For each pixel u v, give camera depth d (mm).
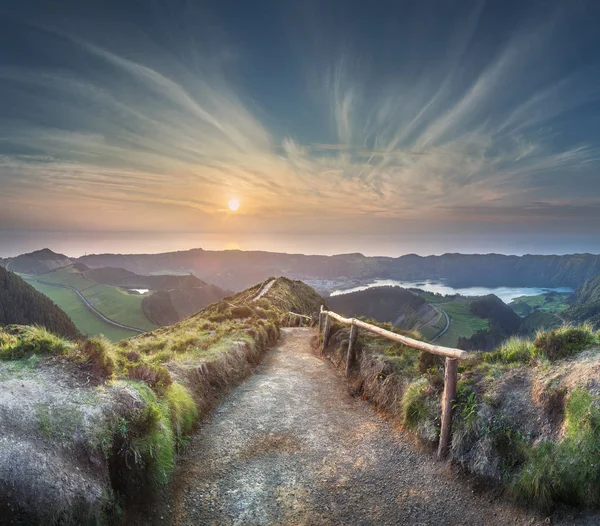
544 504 3754
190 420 6207
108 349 5516
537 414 4430
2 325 5215
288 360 11820
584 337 5102
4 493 2650
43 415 3547
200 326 14844
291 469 5266
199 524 4102
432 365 6641
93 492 3217
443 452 5062
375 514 4336
